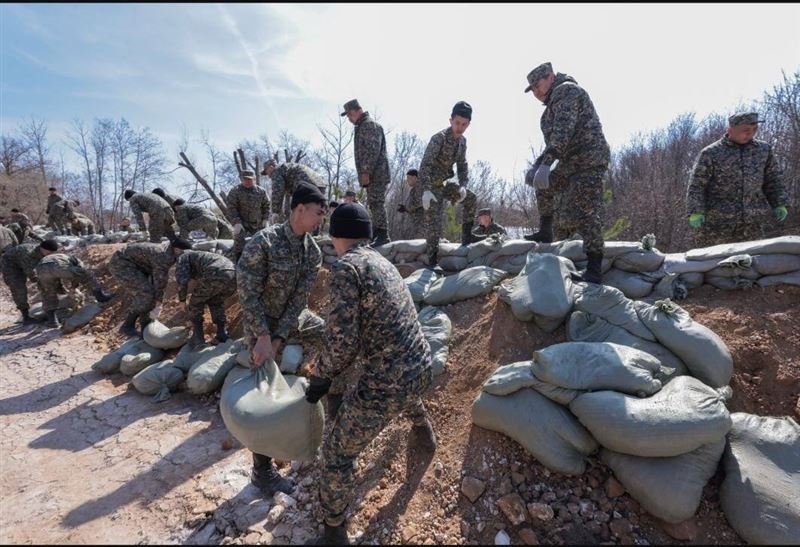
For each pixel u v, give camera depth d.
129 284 5.04
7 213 26.88
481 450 2.42
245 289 2.48
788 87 7.84
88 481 2.67
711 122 11.54
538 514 2.03
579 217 3.25
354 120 4.90
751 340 2.62
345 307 1.86
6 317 7.31
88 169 26.94
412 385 1.95
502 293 3.36
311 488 2.50
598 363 2.32
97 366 4.44
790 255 2.87
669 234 9.98
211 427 3.33
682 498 1.92
